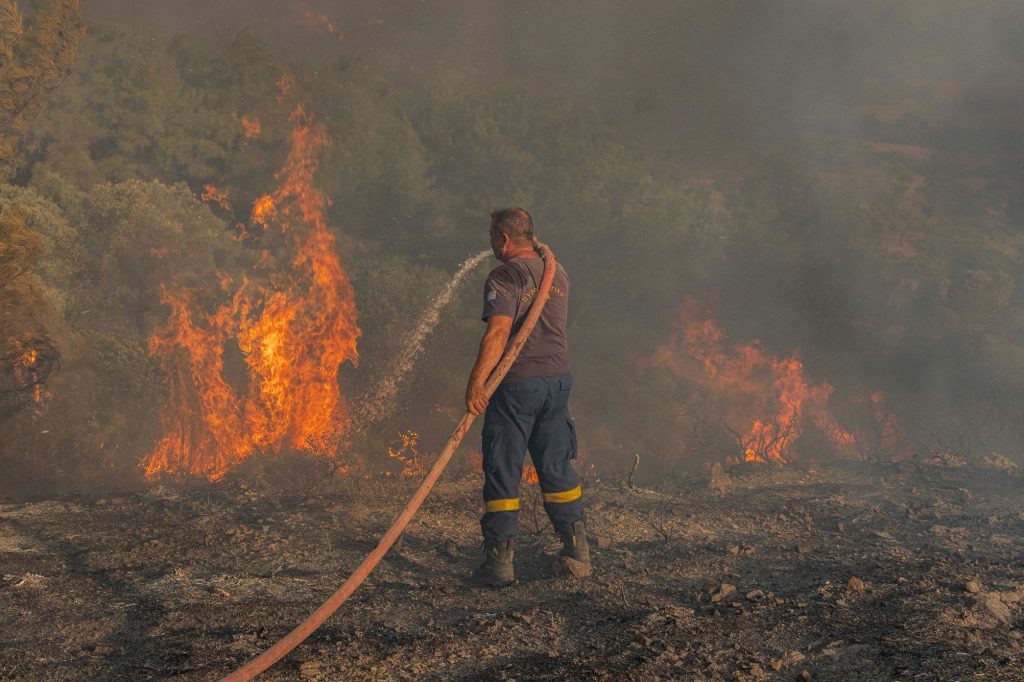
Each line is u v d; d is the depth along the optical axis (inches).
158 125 1701.5
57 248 1104.8
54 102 1555.1
